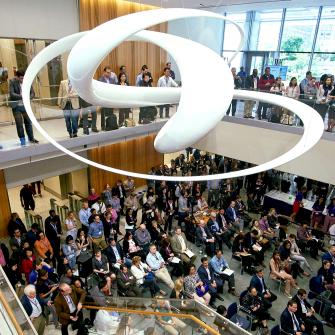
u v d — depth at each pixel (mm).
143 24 2852
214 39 18031
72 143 9961
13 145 8953
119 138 11484
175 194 12852
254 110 12062
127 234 9406
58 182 14625
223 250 10906
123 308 6875
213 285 8359
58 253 9422
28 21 10945
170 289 8586
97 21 12773
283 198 13258
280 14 15922
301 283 9391
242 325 7102
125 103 4570
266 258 10484
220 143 13430
